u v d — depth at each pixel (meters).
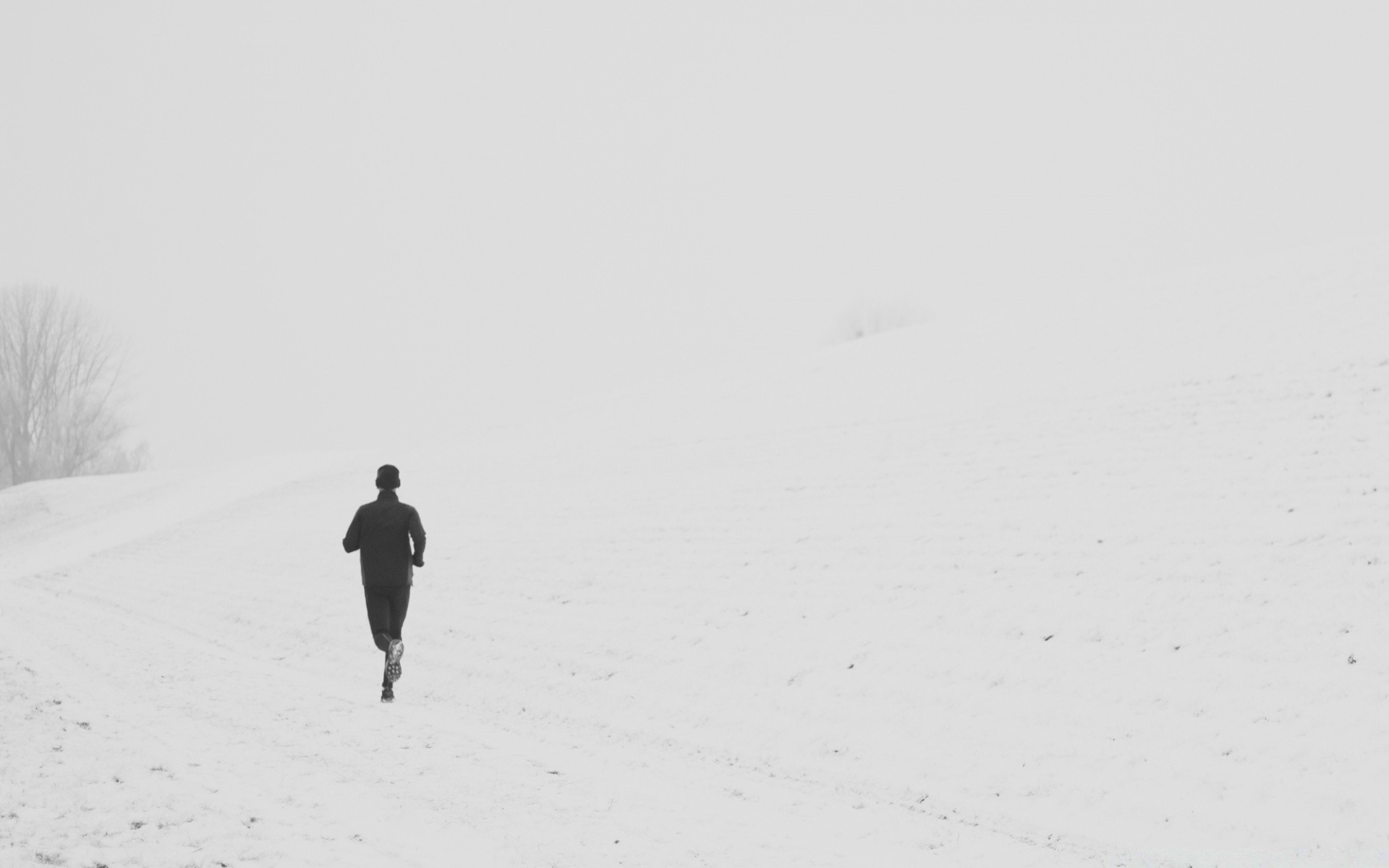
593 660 10.63
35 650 11.94
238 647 13.58
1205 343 19.08
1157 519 10.81
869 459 17.33
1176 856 5.44
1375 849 5.21
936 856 5.40
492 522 19.83
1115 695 7.55
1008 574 10.42
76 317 63.84
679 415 28.45
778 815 6.12
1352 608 7.80
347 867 4.83
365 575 9.68
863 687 8.66
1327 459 11.21
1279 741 6.46
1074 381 19.02
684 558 13.98
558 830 5.58
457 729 8.34
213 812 5.61
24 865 4.62
